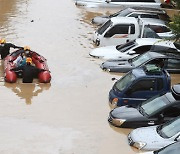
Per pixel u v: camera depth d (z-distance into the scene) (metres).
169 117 17.09
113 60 24.88
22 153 15.74
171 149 13.23
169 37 26.62
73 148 16.16
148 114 17.23
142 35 27.98
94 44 28.69
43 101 20.27
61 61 25.42
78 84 22.28
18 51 24.38
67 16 35.19
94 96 20.86
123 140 16.66
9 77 22.09
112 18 28.70
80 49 27.67
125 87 19.41
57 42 28.95
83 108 19.55
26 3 38.84
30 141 16.61
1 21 33.06
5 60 24.12
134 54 24.98
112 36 27.92
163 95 17.86
